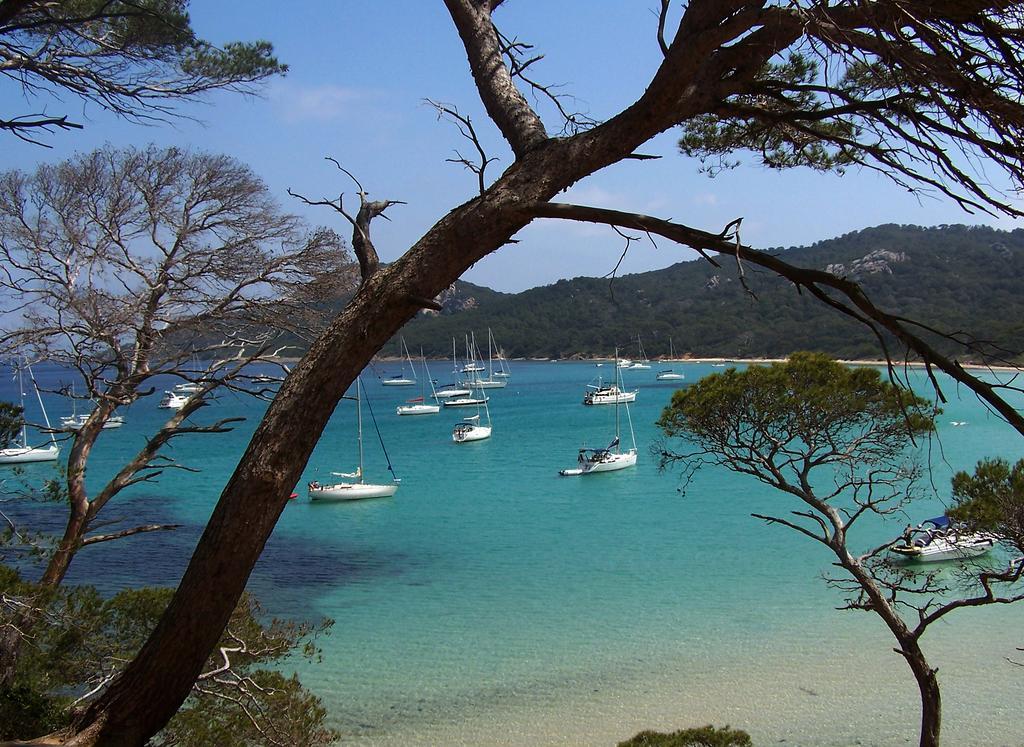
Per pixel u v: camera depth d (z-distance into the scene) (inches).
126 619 368.5
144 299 400.8
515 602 935.0
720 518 1364.4
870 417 456.8
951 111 107.0
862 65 109.9
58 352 382.3
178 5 261.4
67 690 388.8
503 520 1427.2
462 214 126.1
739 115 126.6
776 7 112.6
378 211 141.9
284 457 125.4
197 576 123.8
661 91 120.9
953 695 658.8
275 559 1167.6
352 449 2518.5
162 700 125.3
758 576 1008.9
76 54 243.9
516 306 7667.3
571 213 121.7
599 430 2819.9
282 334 428.1
